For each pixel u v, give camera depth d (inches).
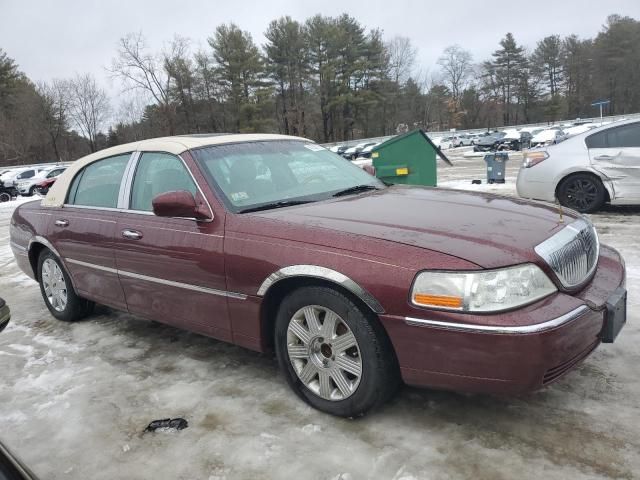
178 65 2347.4
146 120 2645.2
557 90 3432.6
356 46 2716.5
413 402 119.0
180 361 150.6
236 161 143.2
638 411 109.2
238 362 147.3
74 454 110.6
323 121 2807.6
